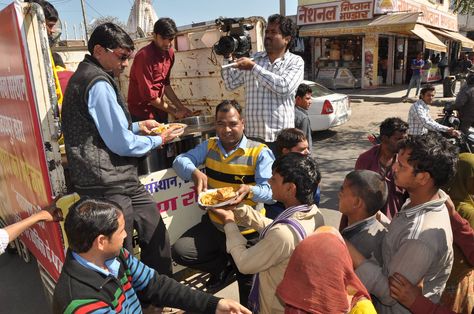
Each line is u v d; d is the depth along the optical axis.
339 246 1.25
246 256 1.84
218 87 4.05
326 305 1.18
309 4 17.61
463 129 6.81
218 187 2.71
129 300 1.75
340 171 6.83
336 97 8.88
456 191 2.37
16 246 4.12
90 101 2.07
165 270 2.60
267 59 3.34
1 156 3.31
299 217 1.79
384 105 13.70
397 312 1.80
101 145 2.17
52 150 2.20
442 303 2.32
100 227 1.54
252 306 2.08
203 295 1.92
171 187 2.89
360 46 18.09
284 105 3.30
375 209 1.90
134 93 3.85
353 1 16.11
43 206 2.49
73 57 5.64
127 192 2.30
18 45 2.17
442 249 1.66
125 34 2.20
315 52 18.64
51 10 3.17
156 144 2.41
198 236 2.80
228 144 2.66
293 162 1.82
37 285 3.74
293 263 1.25
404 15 14.98
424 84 19.11
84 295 1.50
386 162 2.83
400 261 1.65
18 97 2.42
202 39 4.03
